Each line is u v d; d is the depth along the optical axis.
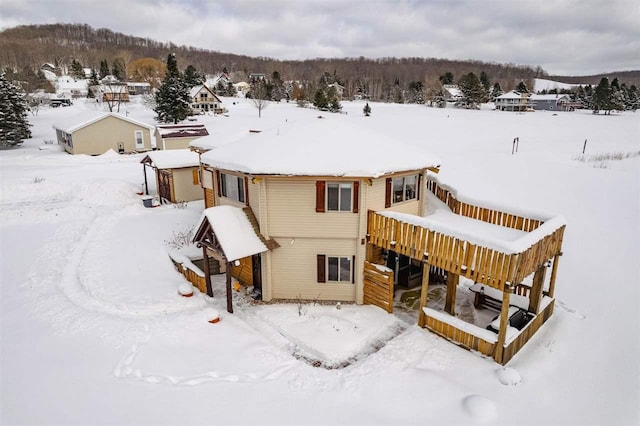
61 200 25.81
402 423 8.81
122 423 8.55
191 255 17.67
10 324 12.42
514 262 10.41
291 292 15.18
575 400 9.64
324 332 12.76
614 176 30.89
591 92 113.31
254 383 10.02
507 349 10.93
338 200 14.22
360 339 12.41
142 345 11.43
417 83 125.75
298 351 11.91
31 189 26.69
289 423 8.73
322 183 13.84
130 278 15.72
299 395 9.66
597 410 9.30
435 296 15.38
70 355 10.89
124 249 18.53
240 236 13.94
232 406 9.18
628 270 16.64
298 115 75.69
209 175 19.17
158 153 26.12
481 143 50.78
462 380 10.33
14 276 15.73
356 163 13.56
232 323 13.01
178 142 42.47
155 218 22.95
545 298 13.48
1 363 10.49
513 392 9.88
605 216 22.84
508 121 74.75
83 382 9.82
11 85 47.62
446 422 8.85
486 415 8.94
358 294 14.76
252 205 15.12
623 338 12.20
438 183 18.45
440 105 102.88
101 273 16.08
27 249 18.28
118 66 107.31
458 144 50.00
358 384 10.12
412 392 9.84
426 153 16.36
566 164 35.62
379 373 10.57
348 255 14.71
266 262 14.62
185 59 181.75
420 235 12.70
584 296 14.84
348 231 14.38
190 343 11.65
